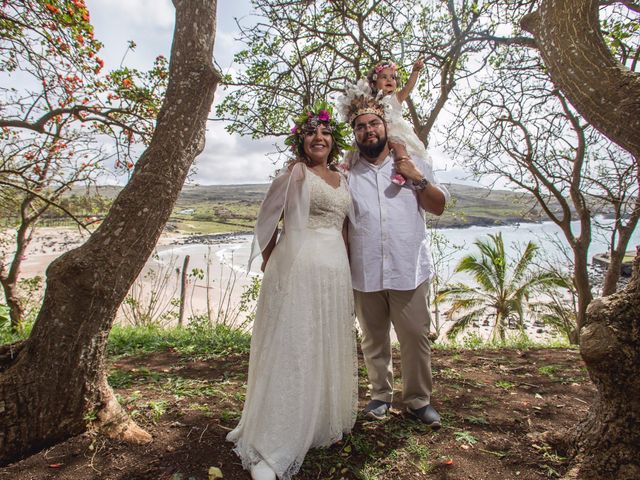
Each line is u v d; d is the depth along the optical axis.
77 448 2.54
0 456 2.41
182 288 9.91
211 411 3.14
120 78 6.99
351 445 2.71
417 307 2.95
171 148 2.63
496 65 7.50
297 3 6.02
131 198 2.60
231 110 7.29
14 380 2.49
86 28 5.66
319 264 2.51
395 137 3.05
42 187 8.70
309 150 2.71
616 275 10.16
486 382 4.19
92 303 2.54
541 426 3.11
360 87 3.12
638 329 2.12
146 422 2.91
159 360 4.82
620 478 2.15
